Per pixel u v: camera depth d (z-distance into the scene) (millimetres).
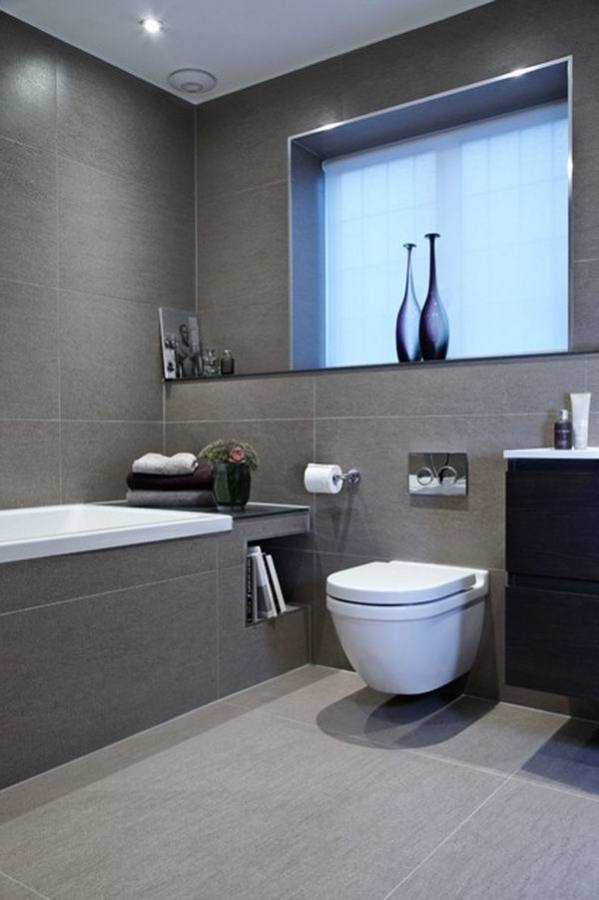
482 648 2607
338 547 2955
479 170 2969
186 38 3006
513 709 2504
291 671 2928
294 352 3271
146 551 2336
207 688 2553
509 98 2811
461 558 2652
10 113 2820
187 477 2980
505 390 2559
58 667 2072
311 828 1725
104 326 3182
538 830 1708
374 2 2762
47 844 1664
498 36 2729
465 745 2195
